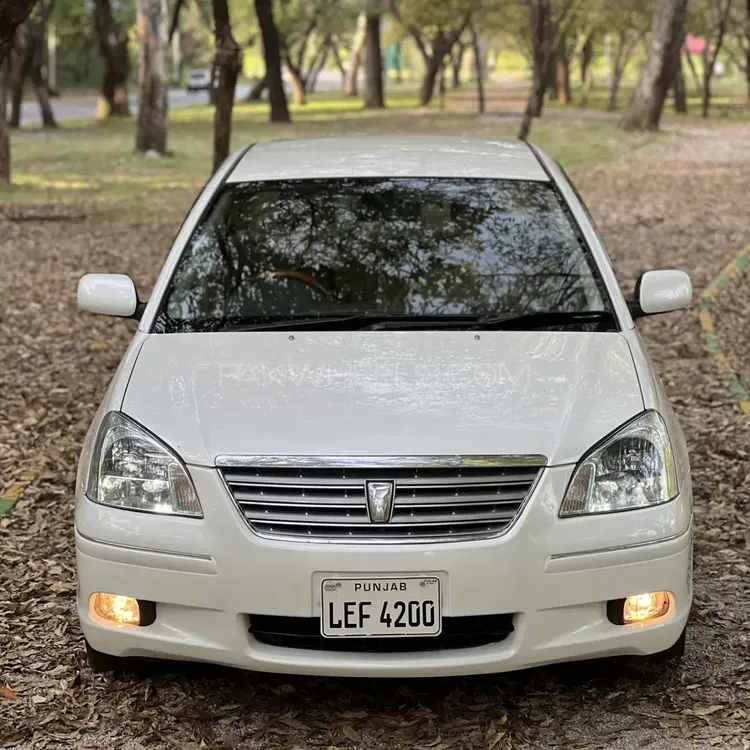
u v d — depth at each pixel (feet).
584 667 12.46
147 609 10.98
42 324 31.35
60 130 120.98
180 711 11.67
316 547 10.35
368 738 11.21
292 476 10.57
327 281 13.75
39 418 22.65
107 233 47.75
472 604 10.39
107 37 142.20
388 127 119.34
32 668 12.58
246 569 10.45
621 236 45.19
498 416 10.98
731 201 55.52
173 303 13.58
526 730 11.28
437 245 14.17
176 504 10.74
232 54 38.68
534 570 10.45
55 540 16.38
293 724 11.48
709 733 11.11
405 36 189.06
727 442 20.51
